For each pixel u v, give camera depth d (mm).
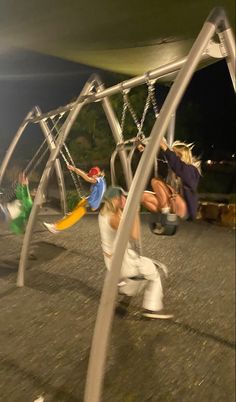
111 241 5066
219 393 3615
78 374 3770
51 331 4609
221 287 6469
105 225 5066
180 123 20203
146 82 4418
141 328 4828
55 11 4816
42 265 7109
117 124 5906
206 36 2969
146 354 4219
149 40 6355
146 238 9555
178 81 2986
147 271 5035
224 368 4027
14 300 5477
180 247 8914
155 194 4574
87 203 6949
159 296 5109
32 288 5953
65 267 7051
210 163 22750
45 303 5414
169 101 2998
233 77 3117
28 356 4047
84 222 11062
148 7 4859
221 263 7867
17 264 7086
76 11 4863
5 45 6605
